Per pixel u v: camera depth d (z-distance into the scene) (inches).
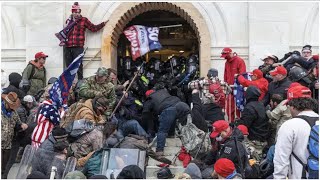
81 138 406.3
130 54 687.7
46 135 425.1
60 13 604.1
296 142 275.4
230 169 317.7
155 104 482.3
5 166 424.2
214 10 601.3
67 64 598.5
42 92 544.7
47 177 330.3
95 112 437.7
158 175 387.9
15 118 432.1
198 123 431.8
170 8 614.2
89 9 607.2
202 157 411.2
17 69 612.4
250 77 528.4
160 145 447.5
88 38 605.6
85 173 374.0
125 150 387.5
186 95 582.9
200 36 599.2
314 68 492.4
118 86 516.4
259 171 344.8
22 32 616.1
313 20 598.5
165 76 608.1
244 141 398.9
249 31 591.5
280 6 590.9
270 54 558.6
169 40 729.0
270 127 434.0
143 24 709.3
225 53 546.3
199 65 615.5
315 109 301.1
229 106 527.8
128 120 489.4
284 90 461.1
